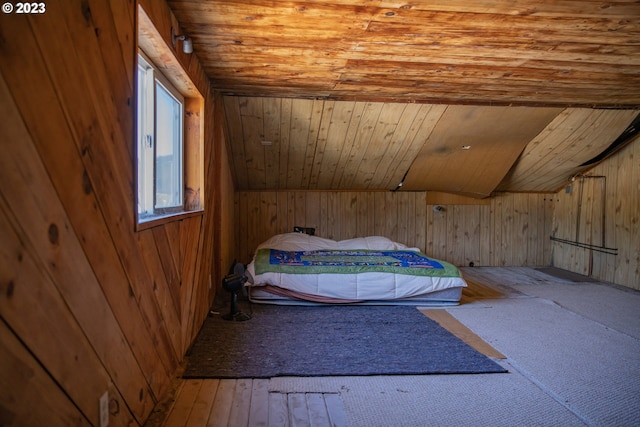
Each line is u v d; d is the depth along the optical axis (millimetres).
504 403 1920
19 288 840
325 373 2188
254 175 4863
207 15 2053
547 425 1745
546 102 3766
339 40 2395
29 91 869
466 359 2408
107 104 1249
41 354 918
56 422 979
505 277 4965
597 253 4926
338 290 3500
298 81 3182
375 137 4246
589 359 2445
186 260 2383
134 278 1508
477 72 2957
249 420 1721
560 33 2287
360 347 2574
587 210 5098
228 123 3941
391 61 2738
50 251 950
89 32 1131
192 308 2572
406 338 2756
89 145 1138
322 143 4309
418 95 3568
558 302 3777
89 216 1140
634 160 4418
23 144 849
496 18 2107
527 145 4570
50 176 948
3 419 794
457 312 3418
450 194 5562
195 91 2674
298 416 1766
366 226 5402
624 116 4047
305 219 5293
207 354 2412
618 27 2203
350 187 5266
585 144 4520
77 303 1079
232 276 3084
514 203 5688
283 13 2041
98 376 1209
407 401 1921
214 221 3627
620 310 3518
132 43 1449
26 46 859
